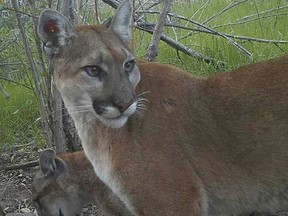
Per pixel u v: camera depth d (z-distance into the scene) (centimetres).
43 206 203
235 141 161
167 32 292
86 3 232
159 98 162
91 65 156
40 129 243
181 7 342
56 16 161
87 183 200
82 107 160
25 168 227
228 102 163
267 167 161
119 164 160
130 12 166
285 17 305
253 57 260
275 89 161
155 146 159
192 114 163
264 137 160
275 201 164
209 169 162
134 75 159
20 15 209
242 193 163
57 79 163
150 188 159
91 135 165
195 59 260
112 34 162
